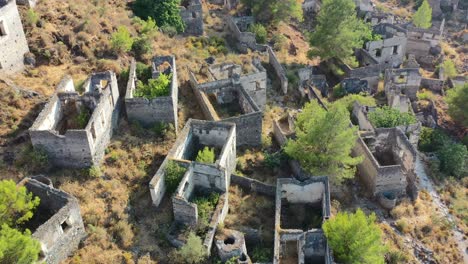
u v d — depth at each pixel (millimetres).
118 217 38000
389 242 44094
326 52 67688
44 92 46406
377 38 73250
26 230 31828
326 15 66062
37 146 39719
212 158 41531
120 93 48812
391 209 47188
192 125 44281
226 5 78625
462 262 44375
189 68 57500
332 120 43000
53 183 39219
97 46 53750
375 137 50750
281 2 73875
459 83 70875
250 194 43031
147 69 52344
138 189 40562
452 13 96688
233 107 52625
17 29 47875
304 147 44969
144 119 46656
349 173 45469
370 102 58344
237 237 37438
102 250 35812
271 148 49969
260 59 66062
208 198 40469
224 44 67938
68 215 34406
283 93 60750
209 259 36719
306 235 37438
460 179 55031
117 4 65125
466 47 86125
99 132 41656
